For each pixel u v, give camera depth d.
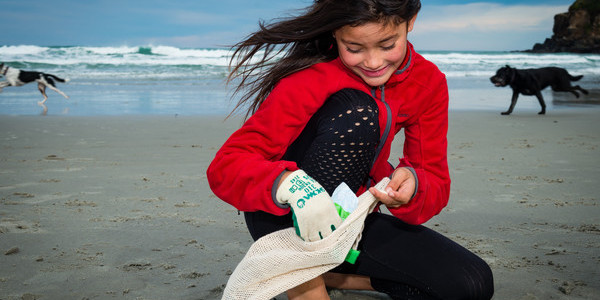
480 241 2.67
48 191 3.71
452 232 2.82
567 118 8.73
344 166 1.60
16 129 6.84
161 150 5.46
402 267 1.59
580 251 2.51
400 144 6.00
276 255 1.41
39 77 10.37
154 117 8.45
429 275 1.55
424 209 1.58
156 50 27.55
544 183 4.00
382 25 1.33
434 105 1.67
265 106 1.54
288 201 1.36
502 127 7.51
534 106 11.02
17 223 2.95
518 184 3.96
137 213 3.18
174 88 14.37
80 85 15.12
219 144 5.88
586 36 60.41
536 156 5.18
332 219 1.36
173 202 3.44
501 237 2.73
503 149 5.61
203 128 7.23
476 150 5.54
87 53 26.17
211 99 11.58
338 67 1.58
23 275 2.20
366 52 1.40
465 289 1.51
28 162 4.76
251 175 1.38
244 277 1.43
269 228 1.62
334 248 1.36
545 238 2.72
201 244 2.63
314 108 1.56
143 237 2.73
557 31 64.06
